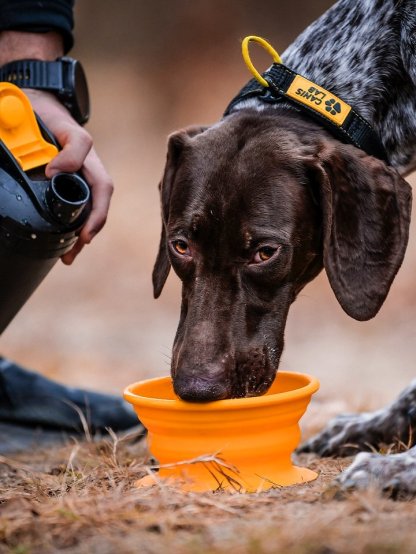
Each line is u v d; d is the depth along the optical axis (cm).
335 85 648
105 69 2612
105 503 470
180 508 465
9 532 436
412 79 641
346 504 450
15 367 737
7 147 574
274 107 607
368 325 1330
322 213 567
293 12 2602
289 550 398
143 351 1192
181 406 513
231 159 561
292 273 564
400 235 570
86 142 600
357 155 579
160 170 2034
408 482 471
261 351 546
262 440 523
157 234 1731
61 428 727
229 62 2491
